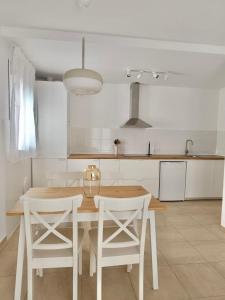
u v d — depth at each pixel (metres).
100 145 4.54
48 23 2.09
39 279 1.93
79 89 1.71
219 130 4.79
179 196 4.27
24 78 2.91
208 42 2.45
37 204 1.41
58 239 1.72
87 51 2.79
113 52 2.82
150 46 2.43
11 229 2.70
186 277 1.99
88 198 1.87
